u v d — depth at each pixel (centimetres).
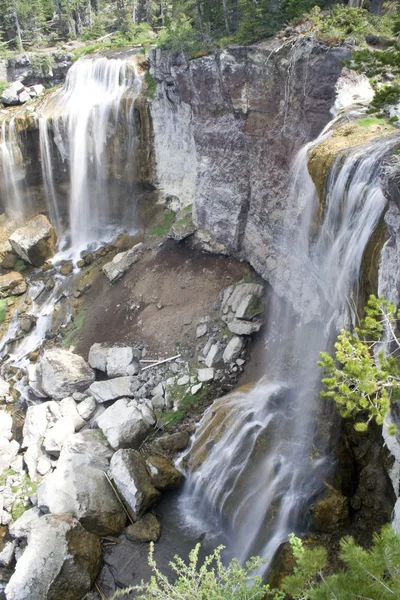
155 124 2812
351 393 877
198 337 2306
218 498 1653
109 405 2158
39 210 3259
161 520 1695
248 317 2211
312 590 684
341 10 1969
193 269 2566
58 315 2708
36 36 4725
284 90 1938
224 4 2600
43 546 1501
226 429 1814
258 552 1464
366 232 1221
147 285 2609
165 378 2206
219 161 2397
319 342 1742
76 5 4944
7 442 2039
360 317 1277
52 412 2102
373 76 1745
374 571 650
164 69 2558
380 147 1291
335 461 1450
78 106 3078
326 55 1723
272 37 2069
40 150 3150
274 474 1551
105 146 2983
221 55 2131
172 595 1015
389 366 894
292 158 1939
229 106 2248
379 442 1374
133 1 4744
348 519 1361
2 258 3073
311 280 1828
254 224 2325
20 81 3947
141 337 2422
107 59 3181
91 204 3144
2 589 1538
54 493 1681
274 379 1903
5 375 2481
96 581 1527
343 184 1330
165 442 1897
